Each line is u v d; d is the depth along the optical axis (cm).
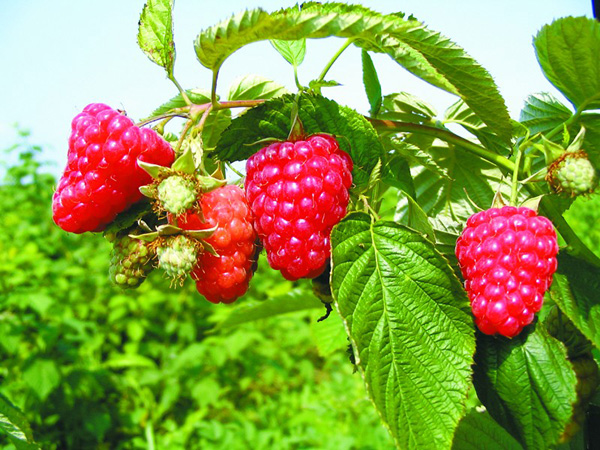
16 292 77
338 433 69
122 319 92
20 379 76
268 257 16
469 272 16
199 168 17
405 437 14
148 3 18
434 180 23
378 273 15
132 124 16
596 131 20
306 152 16
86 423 74
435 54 17
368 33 15
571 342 18
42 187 115
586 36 17
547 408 16
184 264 16
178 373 84
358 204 17
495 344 16
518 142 20
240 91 22
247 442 68
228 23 15
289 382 99
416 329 15
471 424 21
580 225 96
